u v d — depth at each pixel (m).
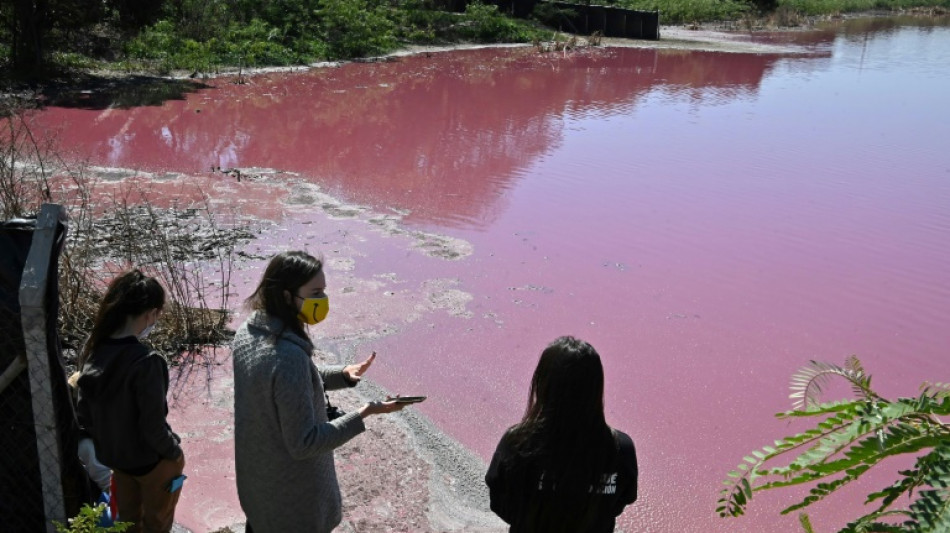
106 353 3.36
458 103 19.42
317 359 6.61
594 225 10.60
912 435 1.94
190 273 8.04
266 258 8.69
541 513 2.44
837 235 10.63
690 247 9.93
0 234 3.23
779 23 45.31
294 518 3.21
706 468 5.45
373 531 4.59
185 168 12.34
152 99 17.45
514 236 10.01
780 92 22.88
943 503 1.75
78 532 2.92
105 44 21.33
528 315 7.73
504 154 14.45
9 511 3.33
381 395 6.14
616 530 4.84
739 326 7.71
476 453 5.49
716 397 6.37
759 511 5.06
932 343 7.56
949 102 21.80
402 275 8.52
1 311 3.12
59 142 12.12
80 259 6.74
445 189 12.02
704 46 34.09
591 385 2.39
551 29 36.00
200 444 5.28
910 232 10.86
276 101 18.30
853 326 7.85
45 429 3.14
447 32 31.58
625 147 15.40
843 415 2.12
